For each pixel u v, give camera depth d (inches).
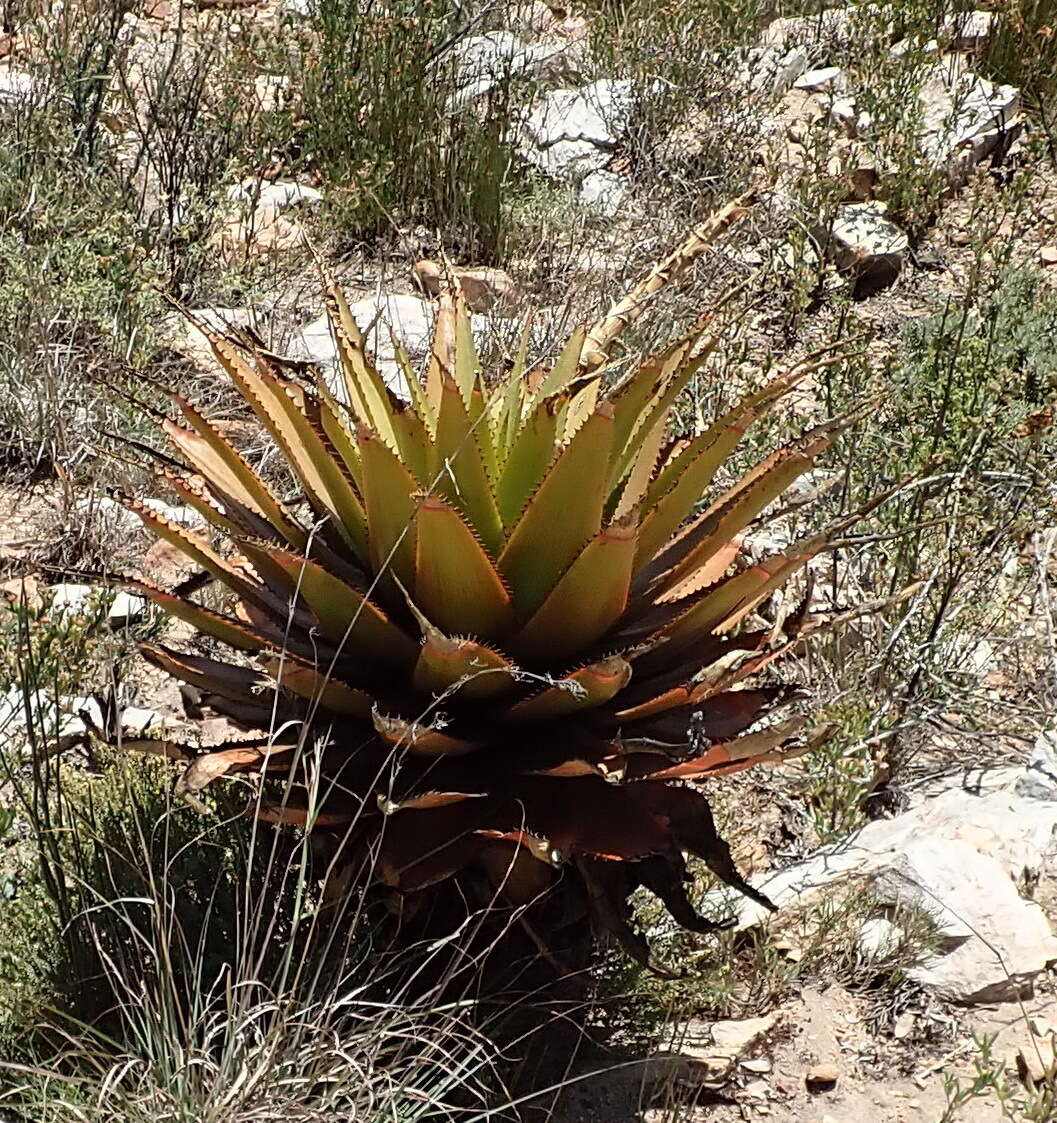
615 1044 130.0
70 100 269.6
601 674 109.4
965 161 287.4
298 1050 113.4
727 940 137.7
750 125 300.5
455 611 115.2
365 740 119.0
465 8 339.9
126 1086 115.8
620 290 240.2
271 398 128.0
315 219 267.9
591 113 306.0
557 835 112.7
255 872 130.9
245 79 300.5
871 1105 127.3
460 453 113.7
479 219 271.6
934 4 325.1
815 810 158.7
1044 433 201.0
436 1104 111.3
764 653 127.7
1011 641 178.1
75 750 154.9
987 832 151.6
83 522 188.5
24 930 129.2
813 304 254.5
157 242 241.4
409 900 117.8
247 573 129.7
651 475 128.9
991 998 135.9
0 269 222.8
